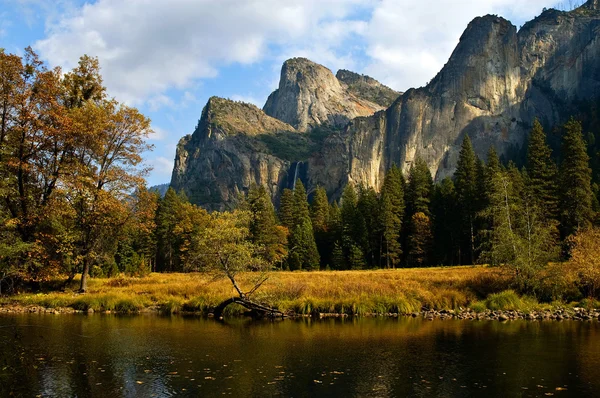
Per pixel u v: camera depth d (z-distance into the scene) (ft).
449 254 258.57
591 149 416.67
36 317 81.66
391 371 45.62
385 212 250.16
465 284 99.40
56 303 92.73
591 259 93.45
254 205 263.08
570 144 208.33
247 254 83.92
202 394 38.37
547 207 206.39
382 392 39.14
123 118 110.73
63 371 45.44
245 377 43.37
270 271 88.84
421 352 54.08
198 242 86.17
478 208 233.14
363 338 62.23
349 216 275.80
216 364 48.32
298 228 265.34
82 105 114.11
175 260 282.56
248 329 69.51
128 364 48.16
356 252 247.09
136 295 97.96
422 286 99.30
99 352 53.88
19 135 101.71
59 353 53.21
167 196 279.28
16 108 99.50
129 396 37.81
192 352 53.88
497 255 97.35
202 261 85.25
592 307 87.40
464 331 67.72
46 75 101.86
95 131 103.71
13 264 99.81
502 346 57.16
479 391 39.50
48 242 105.50
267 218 258.37
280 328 70.54
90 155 109.40
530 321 77.66
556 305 88.89
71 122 102.01
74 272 118.21
